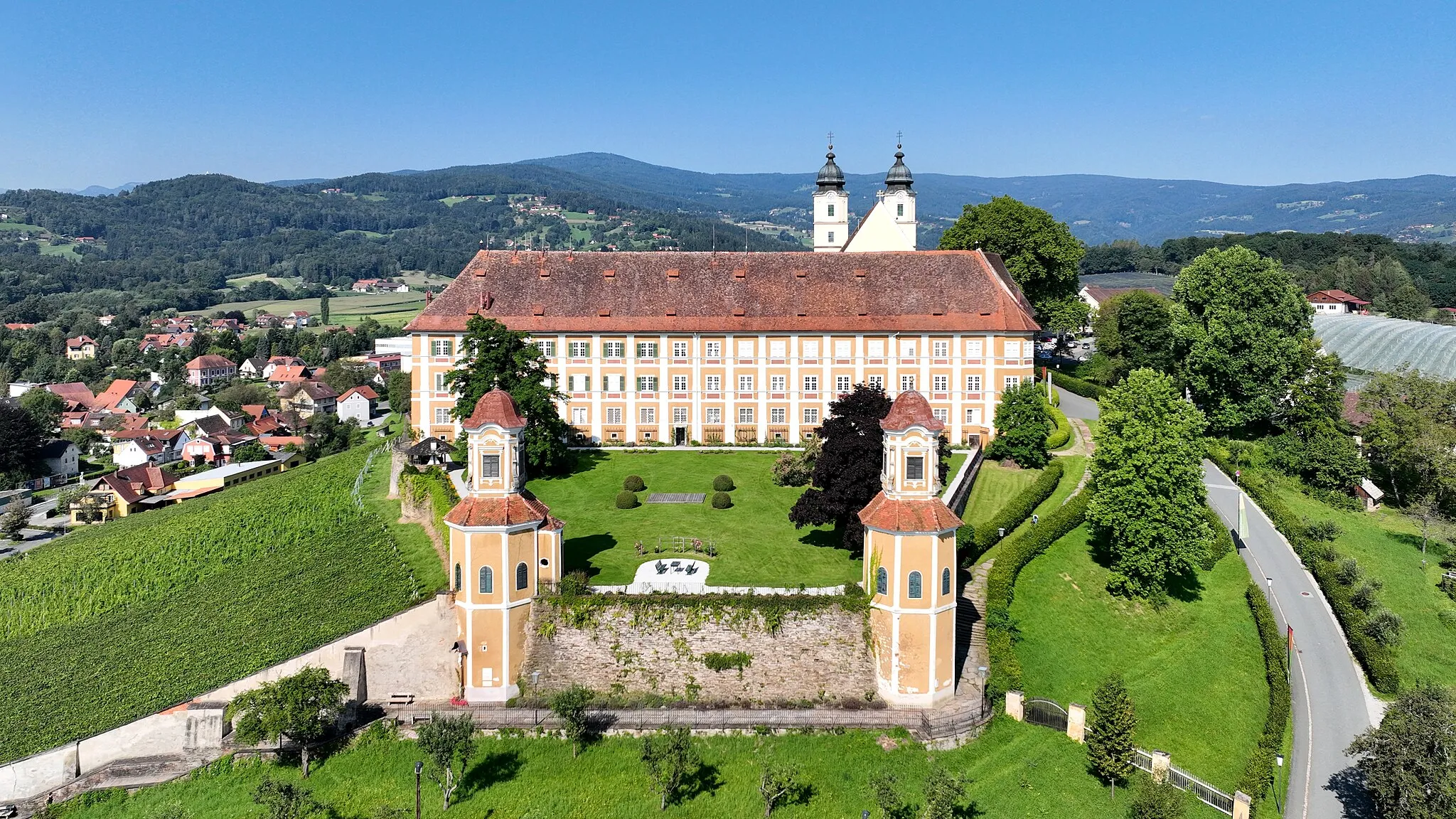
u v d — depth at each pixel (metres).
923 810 56.38
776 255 120.69
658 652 66.19
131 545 112.94
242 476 155.50
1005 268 130.62
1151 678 70.44
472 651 66.06
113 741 65.44
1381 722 61.62
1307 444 110.44
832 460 73.75
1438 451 100.25
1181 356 124.56
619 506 91.50
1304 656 75.12
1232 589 84.00
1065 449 110.06
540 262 121.50
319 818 58.25
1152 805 53.19
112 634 88.25
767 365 114.75
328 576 90.81
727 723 63.72
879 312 114.31
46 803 62.66
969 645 70.50
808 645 65.88
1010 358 112.25
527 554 66.75
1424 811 52.44
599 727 64.06
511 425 66.06
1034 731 63.50
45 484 174.12
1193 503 78.50
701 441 116.25
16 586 105.06
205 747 65.50
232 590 92.75
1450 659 75.31
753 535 83.06
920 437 64.38
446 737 58.03
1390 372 138.38
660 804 58.09
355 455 145.75
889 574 64.44
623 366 115.56
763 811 57.47
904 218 162.12
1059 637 73.06
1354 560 86.06
